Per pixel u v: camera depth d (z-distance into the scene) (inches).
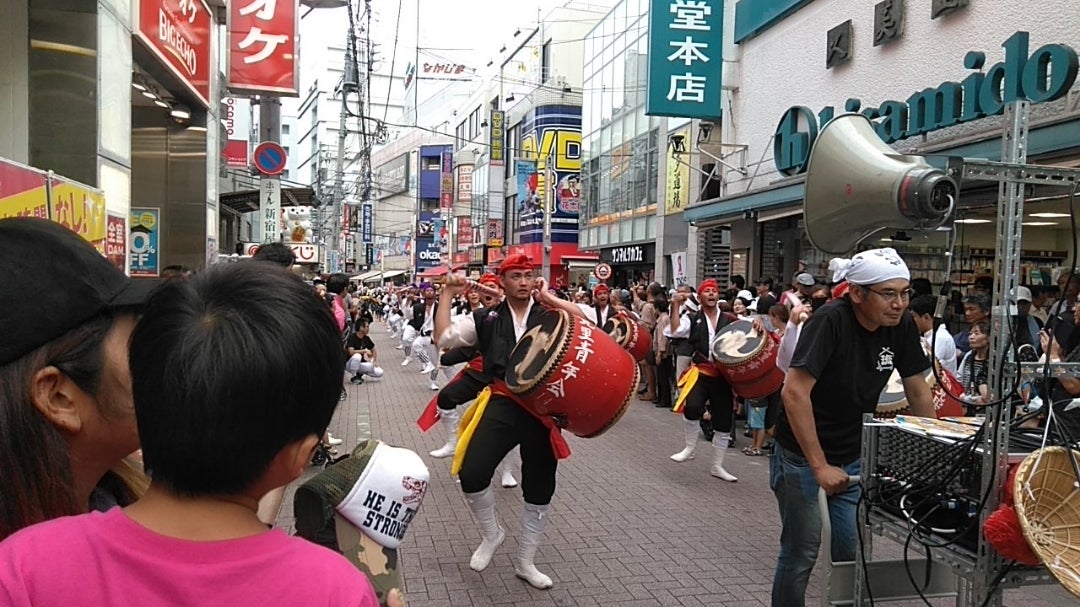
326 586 39.5
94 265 51.2
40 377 48.8
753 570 184.9
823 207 123.8
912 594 124.9
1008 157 101.2
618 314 362.0
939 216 104.1
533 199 1398.9
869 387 132.7
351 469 72.7
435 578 176.7
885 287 120.0
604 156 1059.9
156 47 356.8
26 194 175.5
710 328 282.5
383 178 2928.2
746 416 365.7
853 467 133.4
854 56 470.3
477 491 175.0
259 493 42.2
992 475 96.5
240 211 852.6
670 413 430.9
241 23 490.3
